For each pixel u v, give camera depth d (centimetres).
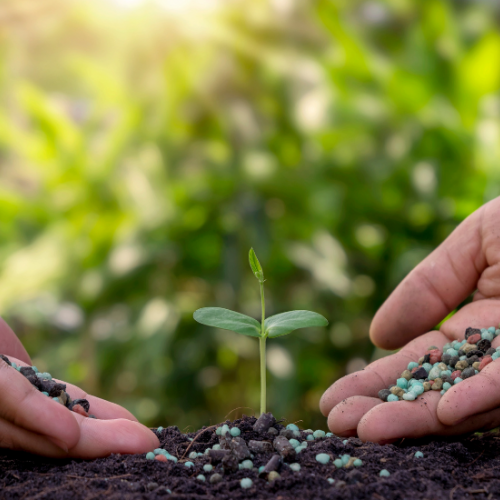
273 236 106
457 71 106
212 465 54
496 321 61
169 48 124
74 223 119
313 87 118
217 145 123
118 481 53
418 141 104
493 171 96
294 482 52
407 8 123
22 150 126
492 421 57
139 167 120
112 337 107
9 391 53
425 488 52
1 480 53
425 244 103
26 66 150
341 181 108
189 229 107
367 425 56
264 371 59
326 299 107
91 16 136
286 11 125
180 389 105
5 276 114
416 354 61
